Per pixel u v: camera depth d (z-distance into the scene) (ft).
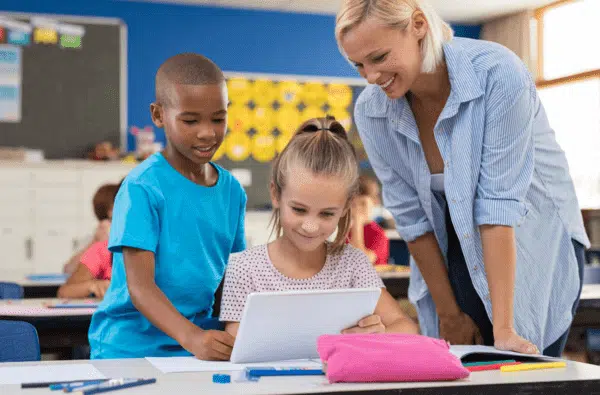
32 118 24.44
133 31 25.57
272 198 5.15
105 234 12.03
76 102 24.88
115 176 23.62
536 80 27.25
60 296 10.10
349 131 27.50
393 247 21.81
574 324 8.44
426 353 3.71
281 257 5.17
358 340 3.76
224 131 5.40
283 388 3.43
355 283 5.25
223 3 26.25
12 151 23.36
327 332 4.40
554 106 26.78
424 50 5.30
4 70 24.22
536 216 6.05
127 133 25.35
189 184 5.45
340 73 27.53
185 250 5.38
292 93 27.17
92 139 25.00
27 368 4.02
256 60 26.86
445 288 6.41
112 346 5.33
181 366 4.12
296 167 4.72
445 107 5.65
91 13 25.17
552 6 26.68
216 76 5.29
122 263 5.37
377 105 6.13
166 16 25.95
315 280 5.16
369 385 3.55
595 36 25.40
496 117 5.56
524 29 27.25
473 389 3.57
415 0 5.22
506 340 4.92
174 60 5.36
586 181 25.88
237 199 5.89
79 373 3.86
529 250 6.03
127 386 3.47
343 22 5.09
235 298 5.11
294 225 4.77
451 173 5.74
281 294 4.15
